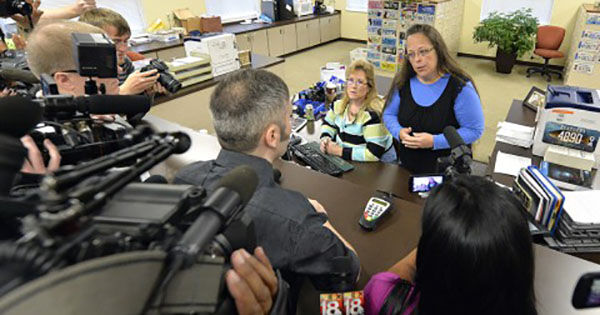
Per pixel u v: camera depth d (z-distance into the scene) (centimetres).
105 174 39
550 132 196
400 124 219
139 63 313
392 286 75
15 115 42
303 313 84
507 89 545
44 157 63
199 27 579
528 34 577
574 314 85
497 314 61
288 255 83
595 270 95
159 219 36
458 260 57
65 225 27
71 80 107
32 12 184
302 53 782
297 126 270
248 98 88
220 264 43
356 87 225
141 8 546
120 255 28
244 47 650
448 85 198
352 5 826
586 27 474
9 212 33
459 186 62
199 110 338
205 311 38
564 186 178
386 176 198
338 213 119
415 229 110
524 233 57
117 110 74
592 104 185
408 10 586
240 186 49
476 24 671
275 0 704
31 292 22
